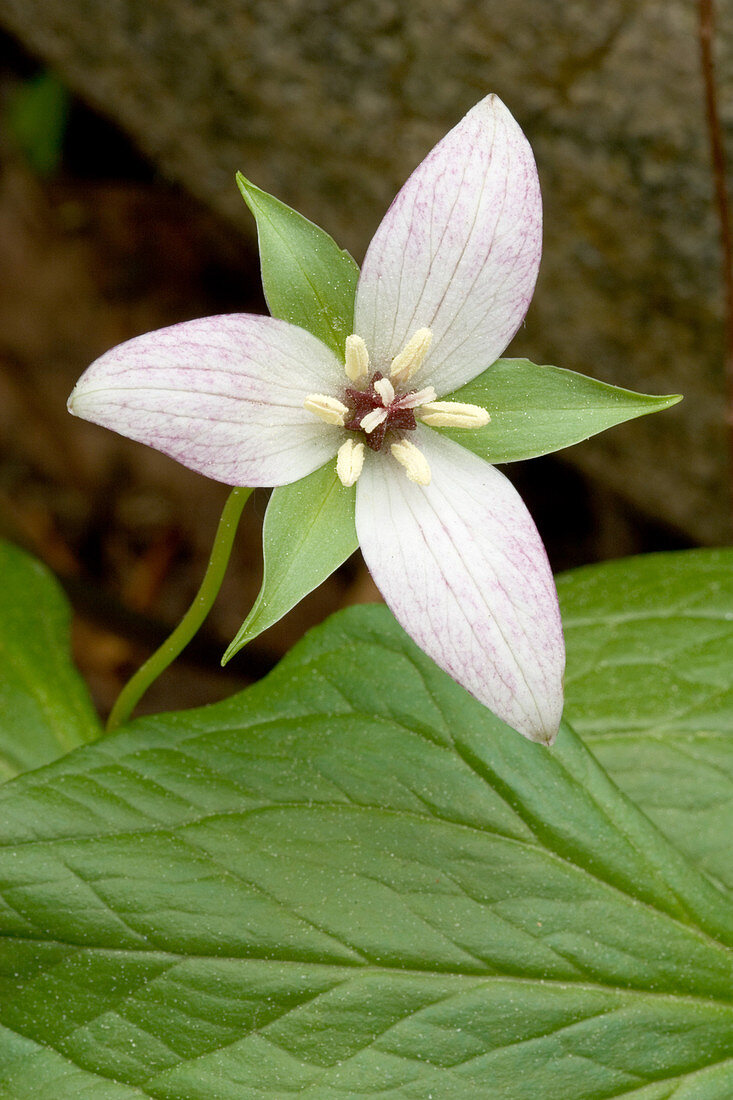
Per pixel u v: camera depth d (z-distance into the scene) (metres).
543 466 0.71
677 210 0.54
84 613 0.63
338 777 0.47
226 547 0.46
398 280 0.45
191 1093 0.45
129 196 0.75
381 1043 0.46
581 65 0.54
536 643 0.44
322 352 0.45
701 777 0.49
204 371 0.44
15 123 0.70
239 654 0.69
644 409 0.45
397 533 0.45
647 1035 0.46
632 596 0.50
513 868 0.46
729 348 0.54
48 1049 0.45
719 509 0.62
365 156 0.56
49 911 0.46
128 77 0.57
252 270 0.74
